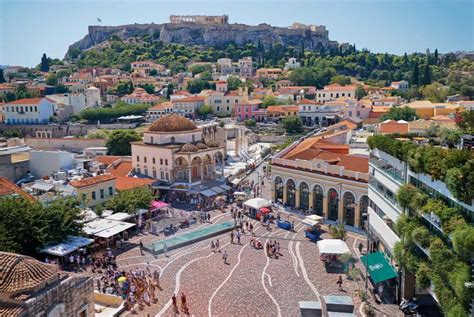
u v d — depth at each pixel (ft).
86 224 231.71
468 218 120.26
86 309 131.54
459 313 111.04
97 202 276.21
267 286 184.85
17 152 348.59
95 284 183.93
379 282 175.73
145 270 200.95
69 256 212.43
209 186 341.21
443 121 374.02
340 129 448.24
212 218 282.36
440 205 130.52
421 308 162.50
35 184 290.76
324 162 284.00
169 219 271.90
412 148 155.63
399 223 156.76
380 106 653.30
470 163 115.24
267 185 376.27
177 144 352.28
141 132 558.15
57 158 330.75
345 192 271.49
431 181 141.28
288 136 628.69
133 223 254.68
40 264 125.29
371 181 210.38
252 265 207.21
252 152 536.83
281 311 163.63
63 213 212.02
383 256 188.75
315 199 293.02
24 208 201.16
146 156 355.77
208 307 166.71
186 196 327.47
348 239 245.86
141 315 160.35
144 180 328.08
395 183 174.40
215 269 202.69
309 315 137.28
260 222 275.80
